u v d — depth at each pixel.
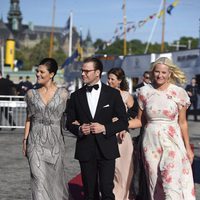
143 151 5.77
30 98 5.91
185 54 30.94
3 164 10.36
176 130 5.71
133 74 33.78
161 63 5.71
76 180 7.73
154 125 5.69
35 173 5.79
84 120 5.84
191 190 5.68
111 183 5.85
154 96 5.73
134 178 6.69
